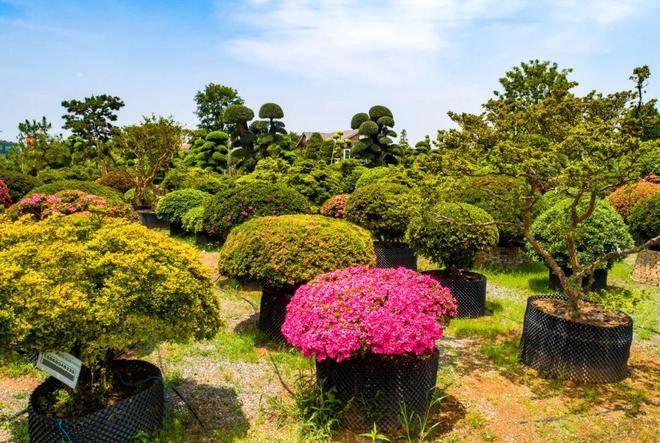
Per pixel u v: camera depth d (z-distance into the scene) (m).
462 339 5.48
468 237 6.32
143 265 3.06
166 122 19.11
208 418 3.61
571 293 4.59
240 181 15.12
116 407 2.99
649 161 4.51
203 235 12.20
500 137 5.32
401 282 3.88
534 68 25.48
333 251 5.13
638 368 4.70
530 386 4.27
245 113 25.77
